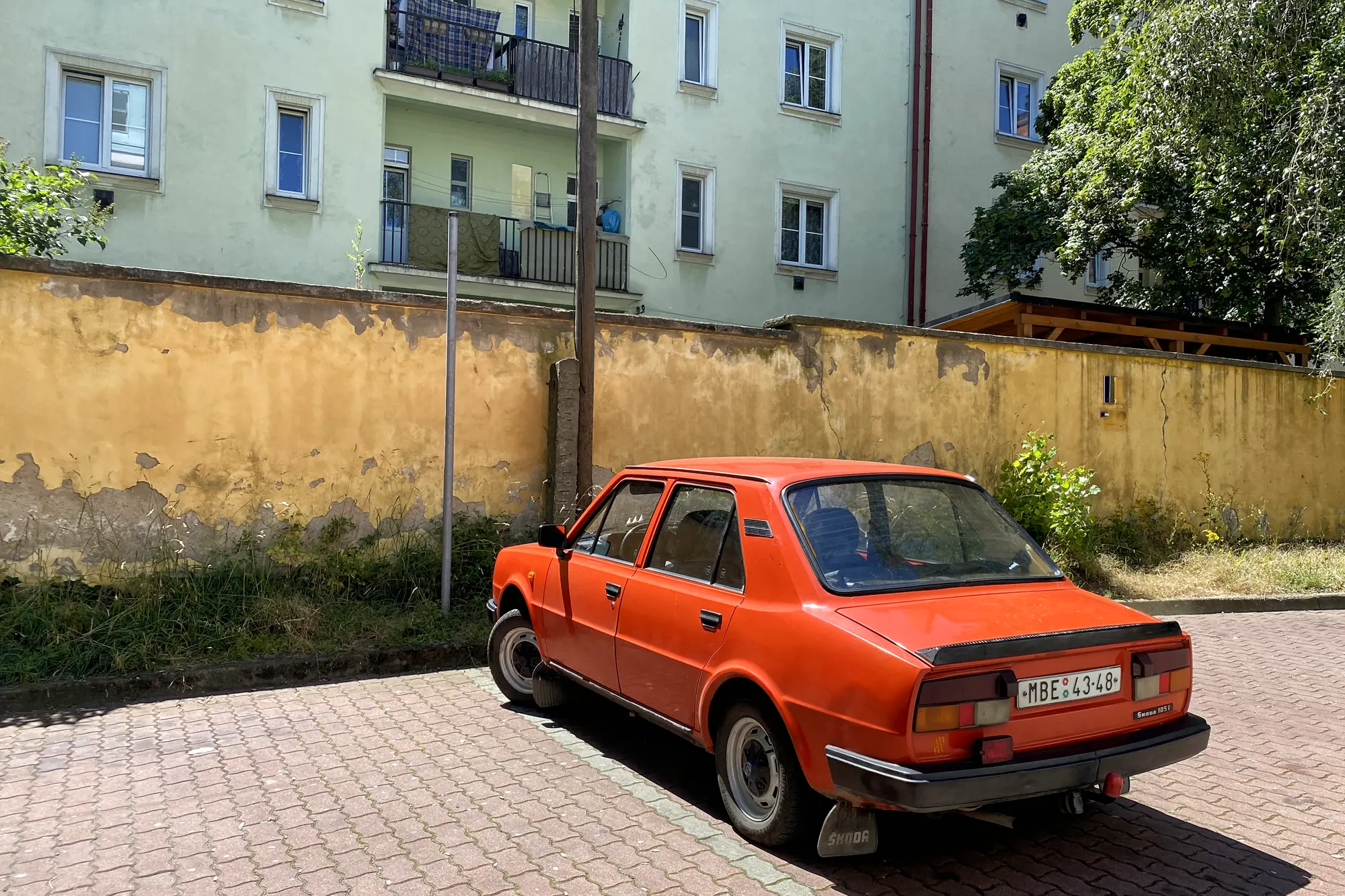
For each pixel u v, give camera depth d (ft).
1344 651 24.94
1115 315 44.21
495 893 11.27
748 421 30.94
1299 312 54.95
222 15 47.39
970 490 14.85
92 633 20.34
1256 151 42.29
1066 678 11.10
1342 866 12.41
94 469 22.61
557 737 17.29
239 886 11.40
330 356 25.31
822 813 11.90
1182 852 12.79
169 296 23.40
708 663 13.03
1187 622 28.78
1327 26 38.75
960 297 69.67
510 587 19.35
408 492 26.32
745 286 62.34
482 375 27.30
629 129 57.82
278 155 49.39
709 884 11.58
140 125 46.44
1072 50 75.41
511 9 59.77
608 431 28.78
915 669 10.24
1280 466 42.83
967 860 12.41
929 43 68.03
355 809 13.78
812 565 12.13
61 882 11.48
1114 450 38.27
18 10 43.42
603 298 57.06
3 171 28.99
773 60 63.26
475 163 57.77
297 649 21.47
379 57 51.13
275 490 24.61
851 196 66.08
